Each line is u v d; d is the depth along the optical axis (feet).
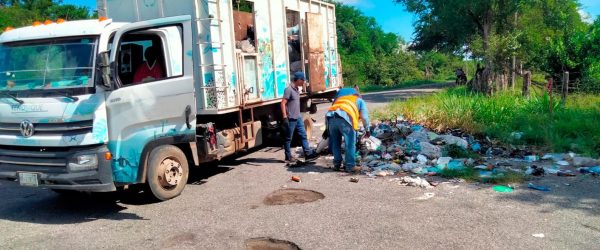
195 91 23.11
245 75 25.81
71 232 17.19
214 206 19.56
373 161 26.45
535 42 69.41
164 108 20.36
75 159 17.67
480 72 58.23
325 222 16.81
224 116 25.57
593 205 17.66
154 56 20.85
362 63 175.52
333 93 38.34
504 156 26.89
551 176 22.08
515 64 58.90
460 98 39.24
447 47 115.65
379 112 41.39
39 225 18.16
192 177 25.46
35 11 111.45
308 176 24.20
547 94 39.63
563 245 14.05
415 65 190.08
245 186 22.76
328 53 37.32
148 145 19.90
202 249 14.90
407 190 20.59
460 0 71.97
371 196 19.86
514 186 20.56
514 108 37.37
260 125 28.07
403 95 85.46
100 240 16.20
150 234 16.57
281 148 33.78
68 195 22.89
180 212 18.99
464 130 33.01
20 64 18.89
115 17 24.95
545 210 17.26
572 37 53.78
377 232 15.61
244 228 16.61
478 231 15.38
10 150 19.06
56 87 18.06
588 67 51.39
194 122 21.83
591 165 23.62
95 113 17.61
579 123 30.91
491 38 57.26
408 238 14.99
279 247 14.96
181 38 21.45
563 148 27.63
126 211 19.57
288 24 33.81
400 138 30.73
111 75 18.17
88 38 18.52
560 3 74.69
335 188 21.49
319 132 39.65
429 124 34.73
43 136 17.94
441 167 24.06
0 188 24.56
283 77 30.17
